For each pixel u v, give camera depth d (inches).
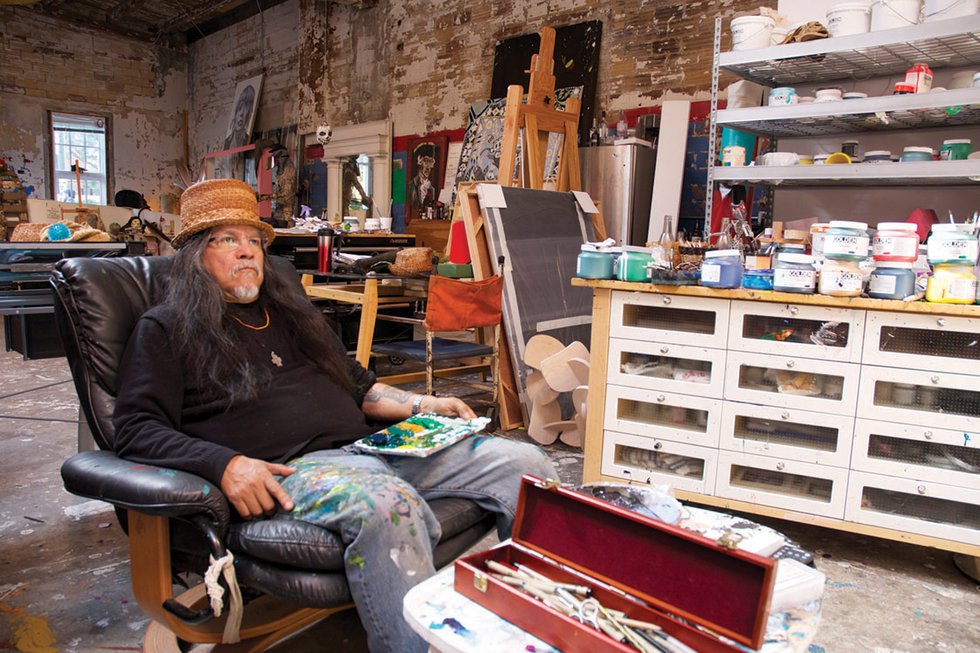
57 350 148.3
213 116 477.7
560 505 50.7
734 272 96.0
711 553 42.8
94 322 69.6
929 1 112.9
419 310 214.8
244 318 72.6
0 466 123.3
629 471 107.2
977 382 85.0
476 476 69.3
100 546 94.0
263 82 426.9
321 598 55.4
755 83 150.3
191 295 67.9
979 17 104.5
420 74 319.0
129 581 84.7
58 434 141.6
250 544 56.4
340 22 364.5
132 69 480.1
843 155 121.8
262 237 74.0
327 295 148.6
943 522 90.2
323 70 378.6
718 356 99.2
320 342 77.0
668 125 210.8
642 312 107.2
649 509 56.0
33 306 143.1
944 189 143.1
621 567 46.8
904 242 88.3
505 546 51.3
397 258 167.0
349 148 350.3
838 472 93.7
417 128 322.7
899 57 129.6
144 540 61.0
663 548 45.1
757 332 99.2
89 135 471.8
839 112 117.5
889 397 92.4
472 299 140.9
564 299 165.8
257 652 68.9
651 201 216.8
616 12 241.6
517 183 226.4
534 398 143.7
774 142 158.7
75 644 71.5
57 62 450.0
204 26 476.1
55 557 90.6
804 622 45.5
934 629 78.1
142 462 60.2
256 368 70.2
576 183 190.9
